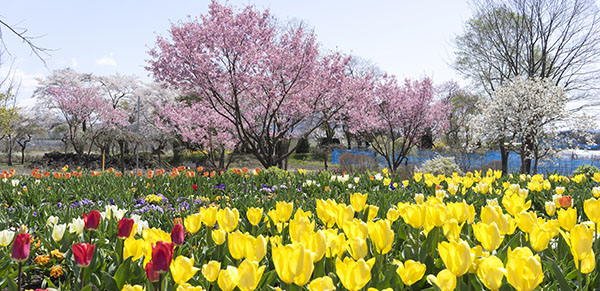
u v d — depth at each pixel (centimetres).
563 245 228
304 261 133
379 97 2266
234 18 1616
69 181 738
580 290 169
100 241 271
